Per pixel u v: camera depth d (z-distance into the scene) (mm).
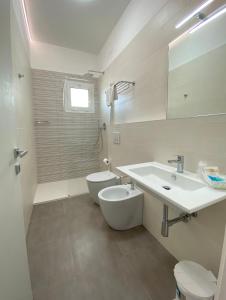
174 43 1257
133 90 1881
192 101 1134
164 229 1063
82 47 2822
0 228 648
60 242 1535
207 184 928
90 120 3193
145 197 1684
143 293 1059
